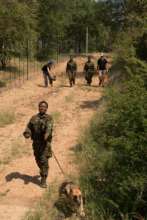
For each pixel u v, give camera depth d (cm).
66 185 759
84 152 1095
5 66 3522
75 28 8194
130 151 775
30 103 1959
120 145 790
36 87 2497
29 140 1321
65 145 1252
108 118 922
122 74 1742
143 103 815
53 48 5834
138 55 1527
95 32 7938
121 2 4328
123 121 820
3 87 2508
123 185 761
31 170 1065
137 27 1844
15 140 1322
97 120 1336
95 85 2516
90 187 848
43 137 934
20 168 1078
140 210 774
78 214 737
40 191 933
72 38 8538
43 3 5656
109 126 930
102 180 869
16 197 905
